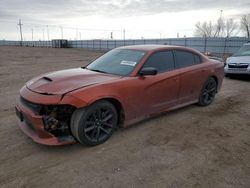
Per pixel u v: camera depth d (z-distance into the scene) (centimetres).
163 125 477
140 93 429
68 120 365
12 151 365
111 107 395
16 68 1409
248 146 397
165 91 478
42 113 347
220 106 615
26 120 372
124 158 352
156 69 445
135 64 444
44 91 359
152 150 377
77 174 311
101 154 362
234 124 493
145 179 303
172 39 3828
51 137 353
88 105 356
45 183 293
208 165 338
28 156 353
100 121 386
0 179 299
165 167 331
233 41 3038
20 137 411
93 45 5897
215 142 409
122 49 513
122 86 402
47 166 329
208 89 609
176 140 413
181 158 355
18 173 312
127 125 430
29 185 289
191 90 548
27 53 3253
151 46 508
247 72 991
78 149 376
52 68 1438
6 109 562
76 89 358
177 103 521
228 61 1073
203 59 591
